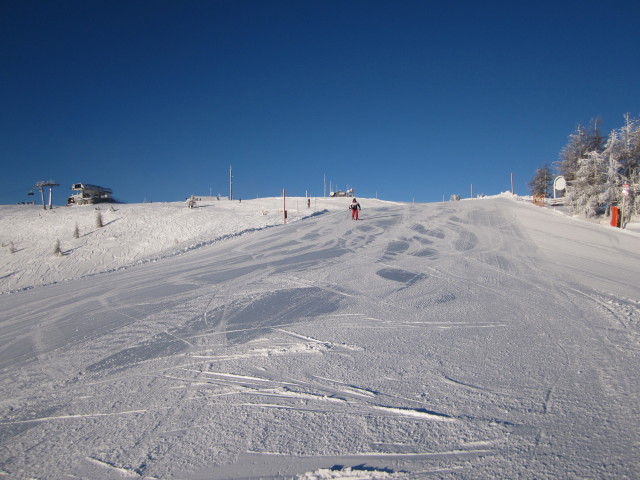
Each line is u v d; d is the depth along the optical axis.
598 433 2.52
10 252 25.28
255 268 10.32
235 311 6.31
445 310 5.81
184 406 3.28
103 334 5.52
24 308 7.59
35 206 52.06
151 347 4.85
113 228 29.75
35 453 2.71
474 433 2.63
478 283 7.57
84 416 3.22
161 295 7.83
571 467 2.22
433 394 3.21
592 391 3.09
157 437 2.83
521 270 8.70
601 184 19.78
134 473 2.43
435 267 9.33
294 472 2.36
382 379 3.55
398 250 12.08
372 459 2.43
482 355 3.98
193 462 2.51
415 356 4.04
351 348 4.39
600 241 12.56
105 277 10.49
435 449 2.49
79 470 2.50
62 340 5.39
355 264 10.09
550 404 2.93
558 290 6.84
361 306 6.24
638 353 3.84
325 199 48.72
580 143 25.36
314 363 4.02
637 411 2.75
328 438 2.68
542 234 14.17
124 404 3.38
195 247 15.20
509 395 3.11
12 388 3.88
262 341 4.82
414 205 30.19
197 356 4.45
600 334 4.46
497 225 16.95
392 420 2.86
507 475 2.21
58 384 3.91
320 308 6.23
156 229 28.08
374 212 25.47
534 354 3.93
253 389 3.51
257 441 2.70
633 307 5.60
